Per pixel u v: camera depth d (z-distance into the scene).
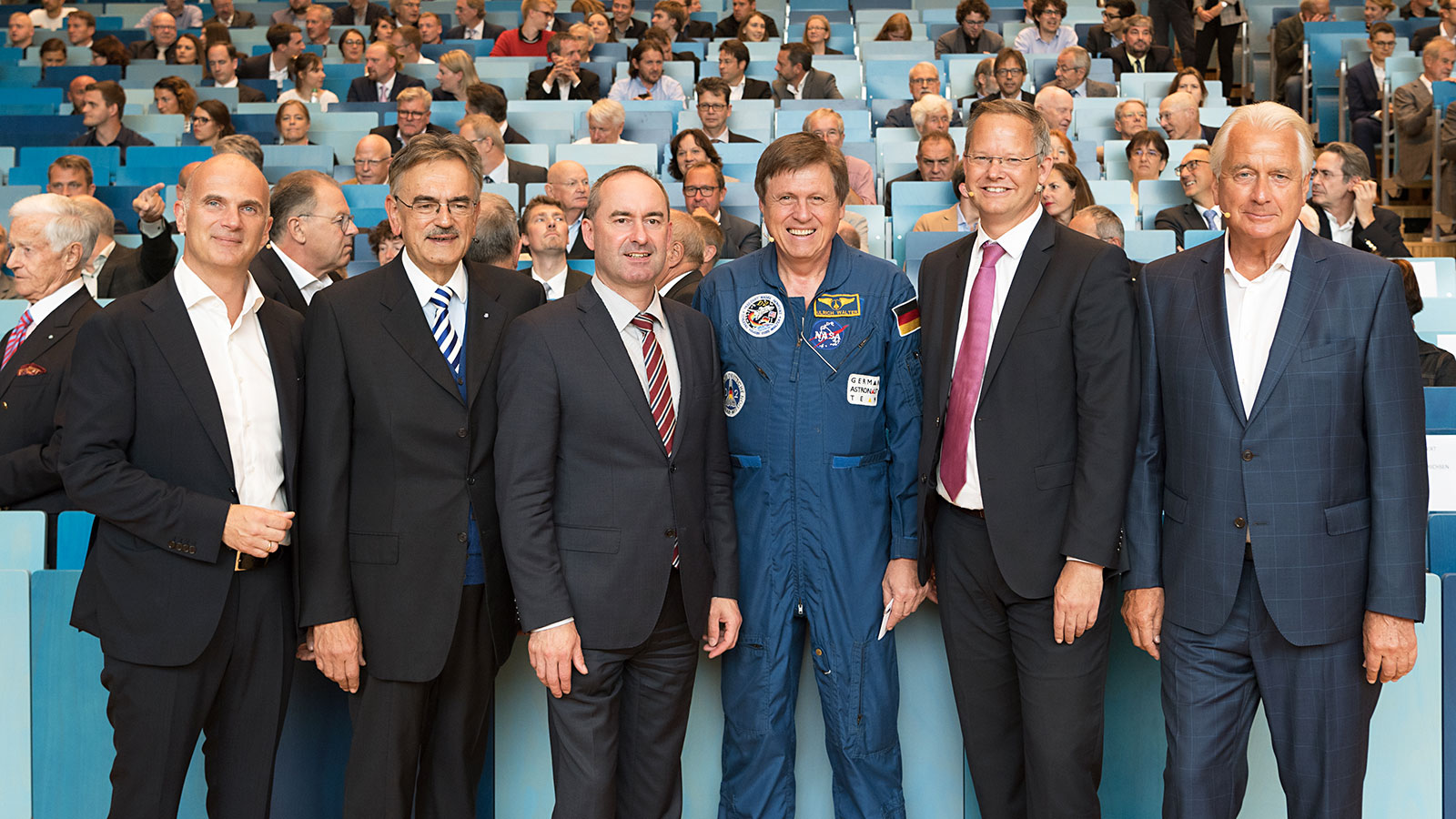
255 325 2.17
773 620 2.25
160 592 2.03
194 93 7.75
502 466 2.08
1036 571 2.11
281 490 2.16
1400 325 1.93
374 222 5.30
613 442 2.11
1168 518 2.09
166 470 2.05
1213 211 5.21
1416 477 1.92
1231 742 2.06
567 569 2.10
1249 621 2.02
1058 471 2.13
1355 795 2.00
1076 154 6.11
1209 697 2.05
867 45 8.70
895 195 5.66
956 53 8.69
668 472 2.13
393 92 7.98
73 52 9.16
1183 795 2.05
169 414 2.04
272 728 2.13
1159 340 2.10
